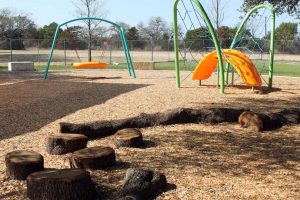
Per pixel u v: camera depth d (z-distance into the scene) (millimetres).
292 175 5184
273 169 5410
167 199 4320
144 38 52062
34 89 13336
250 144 6641
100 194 4414
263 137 7082
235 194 4492
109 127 7000
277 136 7168
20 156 4844
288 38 41219
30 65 24484
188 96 11578
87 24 33844
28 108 9539
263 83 15422
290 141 6859
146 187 4328
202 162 5652
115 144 6359
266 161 5758
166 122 7707
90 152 5227
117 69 25562
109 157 5215
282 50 41375
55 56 41438
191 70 24141
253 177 5082
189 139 6852
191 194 4465
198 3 11766
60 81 16312
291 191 4621
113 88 13602
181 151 6168
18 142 6531
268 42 32875
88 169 5051
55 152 5809
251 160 5797
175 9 13031
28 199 4219
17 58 38469
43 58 38562
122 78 17984
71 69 25500
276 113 7988
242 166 5516
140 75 20062
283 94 12305
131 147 6258
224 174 5172
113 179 4840
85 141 5945
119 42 50969
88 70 24438
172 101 10648
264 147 6484
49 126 7680
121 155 5859
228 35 34938
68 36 41531
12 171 4699
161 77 18594
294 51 41219
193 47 33594
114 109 9453
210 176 5086
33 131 7289
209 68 13789
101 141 6637
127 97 11344
